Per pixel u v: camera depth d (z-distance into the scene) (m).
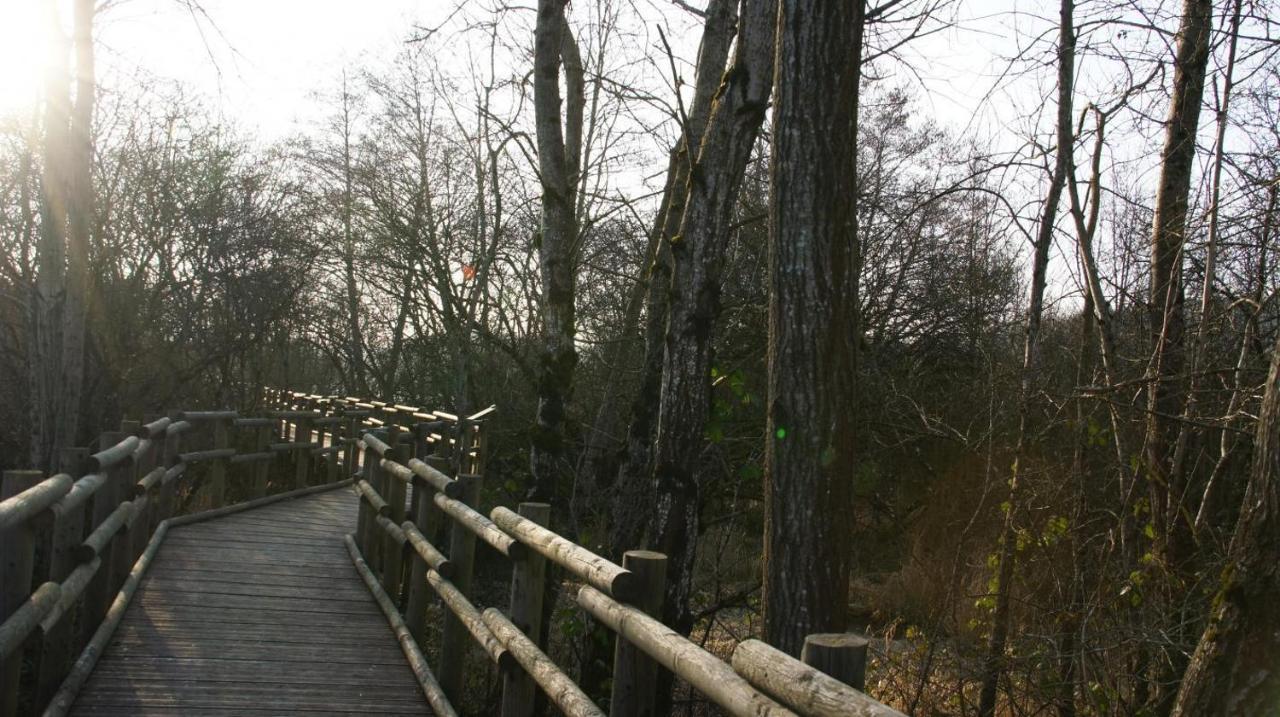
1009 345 12.66
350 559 9.20
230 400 23.06
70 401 13.25
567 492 13.74
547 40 10.54
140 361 19.27
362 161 25.92
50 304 13.11
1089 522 8.23
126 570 7.12
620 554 9.43
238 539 9.63
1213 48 7.61
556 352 10.52
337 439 15.38
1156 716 6.89
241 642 6.47
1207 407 8.21
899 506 14.23
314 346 30.66
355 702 5.60
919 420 13.20
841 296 4.98
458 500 6.35
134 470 7.34
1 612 4.25
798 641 4.86
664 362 8.46
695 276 8.30
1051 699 7.68
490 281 25.39
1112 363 8.10
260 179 21.22
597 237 18.14
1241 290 8.22
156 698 5.39
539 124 10.60
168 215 19.33
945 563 10.86
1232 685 4.17
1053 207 8.57
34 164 17.03
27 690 7.32
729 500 13.51
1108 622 7.58
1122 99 8.30
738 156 8.25
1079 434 8.27
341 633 6.88
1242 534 4.31
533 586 4.99
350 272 27.69
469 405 23.94
